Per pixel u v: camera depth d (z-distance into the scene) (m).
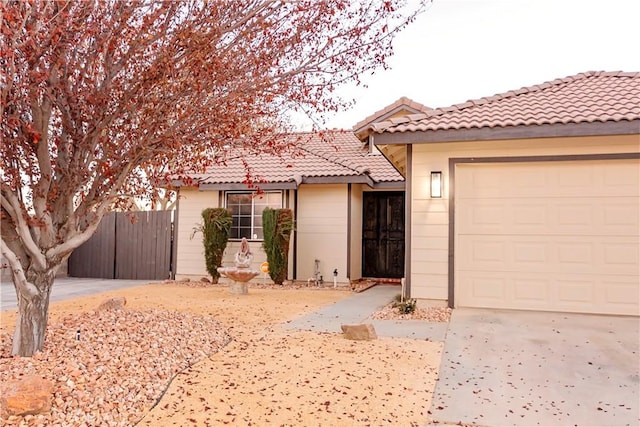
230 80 4.70
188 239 14.45
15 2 3.58
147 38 4.35
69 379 3.79
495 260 8.20
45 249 4.40
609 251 7.75
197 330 5.86
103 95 4.31
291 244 13.83
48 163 4.26
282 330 6.57
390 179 14.05
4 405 3.20
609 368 4.93
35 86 3.87
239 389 4.09
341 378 4.43
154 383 4.08
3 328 6.19
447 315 7.62
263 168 13.98
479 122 7.84
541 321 7.17
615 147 7.73
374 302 9.58
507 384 4.44
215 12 4.41
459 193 8.37
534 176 8.09
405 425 3.52
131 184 5.15
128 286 12.70
